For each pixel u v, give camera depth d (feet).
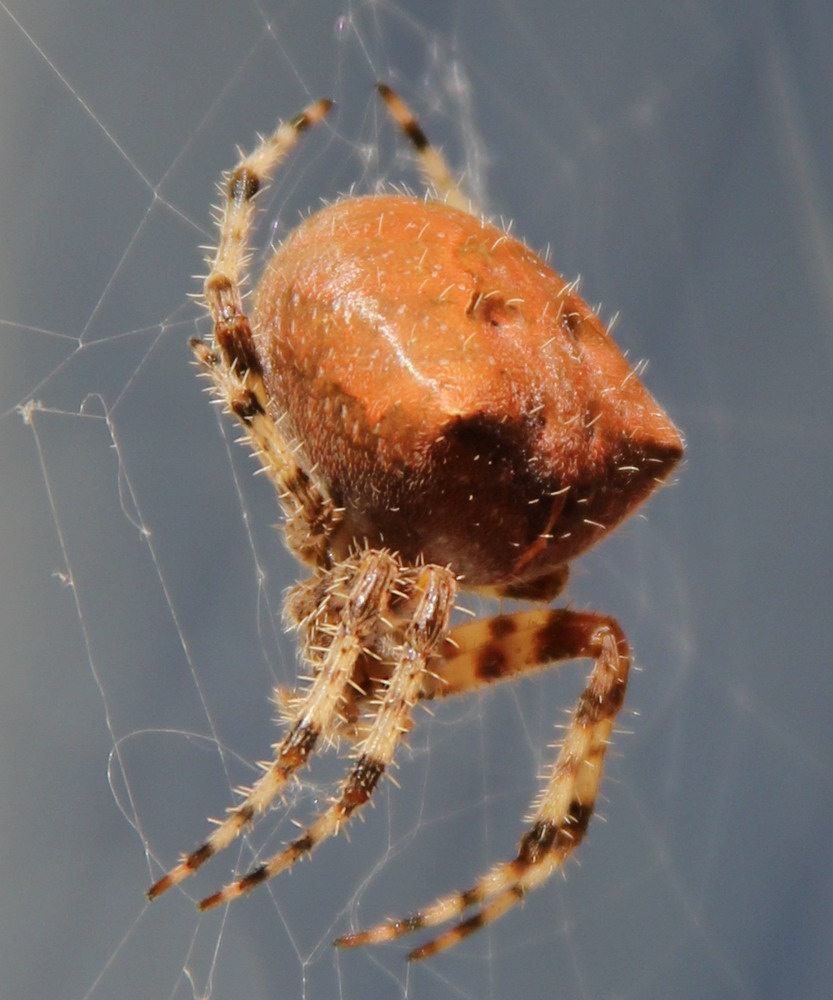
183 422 0.51
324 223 0.42
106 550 0.50
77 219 0.49
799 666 0.59
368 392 0.41
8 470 0.50
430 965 0.51
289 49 0.51
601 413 0.42
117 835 0.49
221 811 0.49
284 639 0.50
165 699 0.50
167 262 0.50
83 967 0.48
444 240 0.42
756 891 0.56
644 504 0.43
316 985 0.49
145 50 0.50
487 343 0.41
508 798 0.54
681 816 0.59
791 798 0.58
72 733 0.49
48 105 0.49
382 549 0.42
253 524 0.51
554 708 0.57
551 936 0.54
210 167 0.50
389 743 0.42
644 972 0.53
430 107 0.58
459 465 0.41
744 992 0.53
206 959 0.48
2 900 0.48
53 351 0.49
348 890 0.50
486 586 0.43
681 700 0.61
